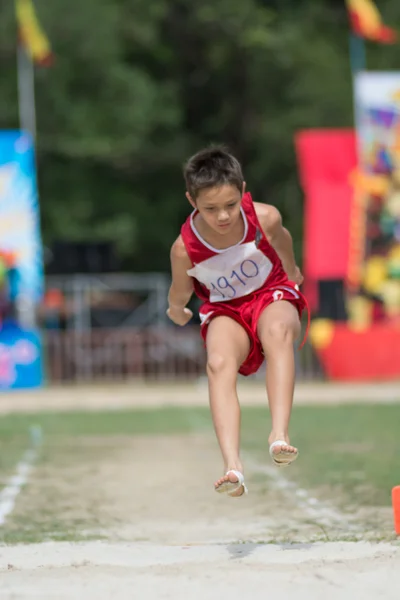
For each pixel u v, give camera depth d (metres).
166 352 63.47
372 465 25.81
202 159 12.62
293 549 13.31
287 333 13.15
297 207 90.19
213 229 13.20
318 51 91.06
